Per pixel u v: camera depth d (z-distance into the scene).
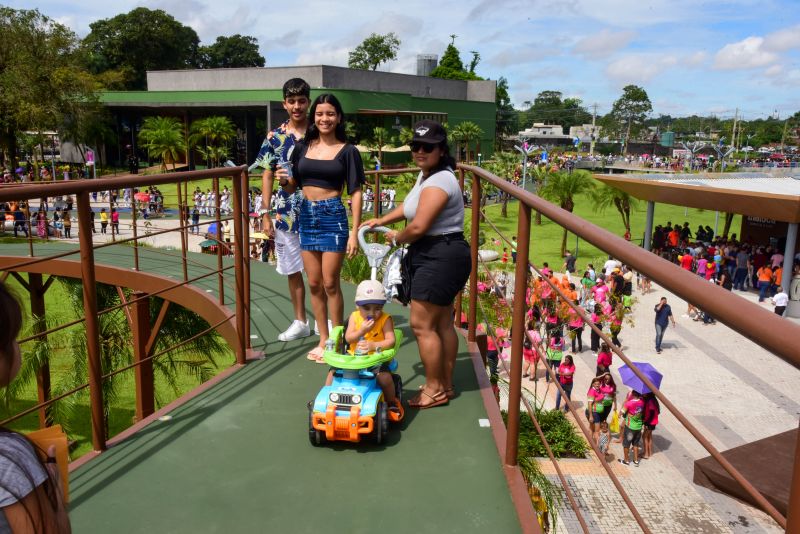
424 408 4.02
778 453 8.69
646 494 10.83
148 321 9.10
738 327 1.16
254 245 21.98
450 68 112.06
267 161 4.94
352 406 3.41
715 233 45.44
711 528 9.89
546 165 63.19
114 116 69.06
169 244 29.89
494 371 6.07
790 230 25.03
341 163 4.41
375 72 71.31
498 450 3.49
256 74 66.94
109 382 11.65
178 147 63.16
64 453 1.44
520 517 2.85
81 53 55.53
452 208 3.63
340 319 4.75
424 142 3.57
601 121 193.00
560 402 13.03
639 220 51.66
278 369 4.76
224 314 6.28
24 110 50.38
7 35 51.66
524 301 3.02
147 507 2.98
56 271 10.49
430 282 3.68
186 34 97.38
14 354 1.27
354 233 4.34
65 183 3.09
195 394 4.27
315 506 2.98
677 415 1.47
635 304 24.38
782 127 173.50
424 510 2.95
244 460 3.41
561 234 41.84
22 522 1.20
